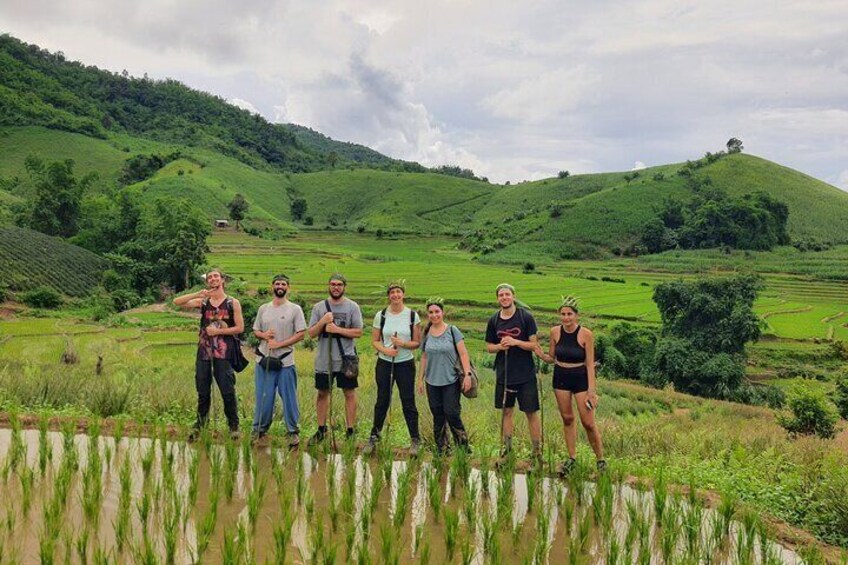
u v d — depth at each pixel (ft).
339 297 30.01
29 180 568.82
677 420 86.07
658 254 482.69
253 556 16.83
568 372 27.12
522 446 35.09
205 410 30.04
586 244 506.89
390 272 348.59
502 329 28.30
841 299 321.93
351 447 27.20
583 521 20.58
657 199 579.48
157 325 183.62
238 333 30.09
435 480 22.94
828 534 23.45
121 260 285.64
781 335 229.66
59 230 389.19
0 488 22.47
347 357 29.55
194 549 18.90
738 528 21.70
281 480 23.52
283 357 29.63
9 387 37.83
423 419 37.88
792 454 39.88
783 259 439.63
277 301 30.01
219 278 29.84
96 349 125.59
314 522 21.35
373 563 18.83
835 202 590.55
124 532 18.56
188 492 22.76
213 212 564.30
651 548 20.94
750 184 608.19
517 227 568.41
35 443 27.91
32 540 18.85
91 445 24.84
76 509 21.12
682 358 169.58
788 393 73.36
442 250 547.08
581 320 235.81
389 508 23.06
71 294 242.58
